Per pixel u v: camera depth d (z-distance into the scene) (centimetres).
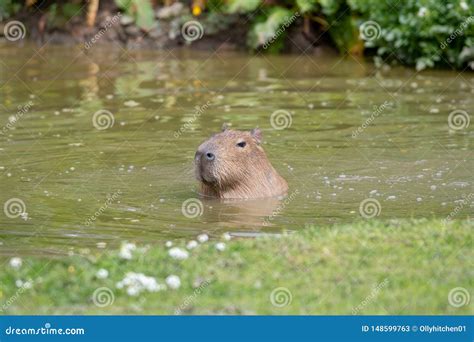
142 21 2984
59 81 2427
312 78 2486
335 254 1062
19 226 1257
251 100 2175
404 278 980
